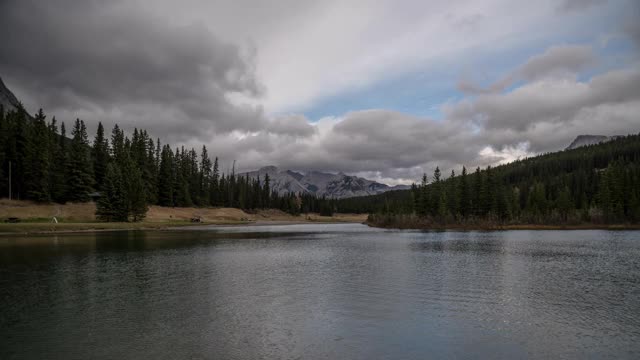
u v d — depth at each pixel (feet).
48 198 310.86
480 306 69.31
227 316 62.39
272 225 467.52
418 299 74.13
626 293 79.56
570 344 50.70
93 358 44.96
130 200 325.42
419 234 274.98
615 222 351.05
